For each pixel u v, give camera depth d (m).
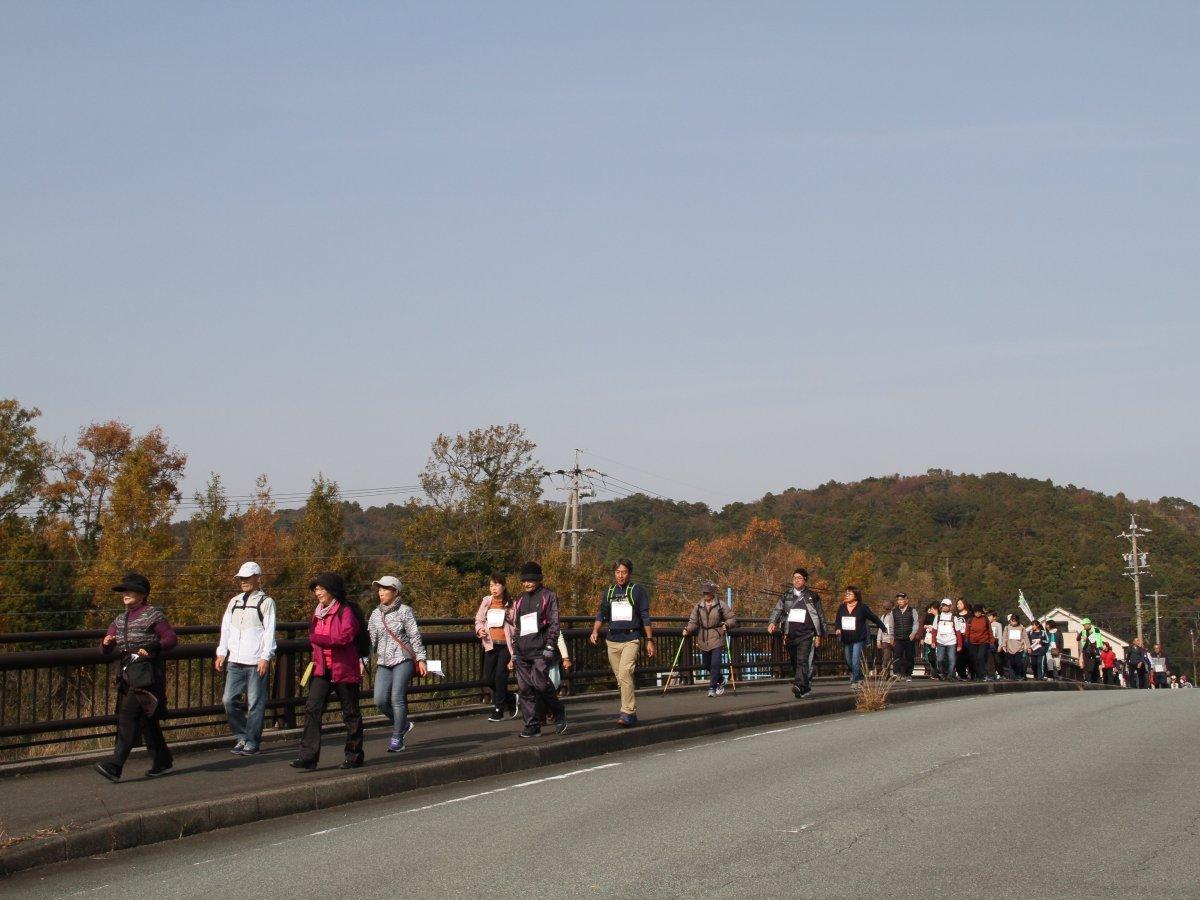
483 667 17.73
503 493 55.88
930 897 6.79
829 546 101.38
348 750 11.75
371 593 61.34
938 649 27.97
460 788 11.68
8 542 53.91
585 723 16.03
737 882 7.20
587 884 7.21
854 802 9.89
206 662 14.45
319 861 8.18
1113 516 96.31
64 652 12.02
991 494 104.69
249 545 58.66
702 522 109.50
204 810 9.66
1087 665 39.91
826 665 28.34
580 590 53.31
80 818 9.20
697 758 13.28
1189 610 78.75
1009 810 9.41
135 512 55.28
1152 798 9.91
